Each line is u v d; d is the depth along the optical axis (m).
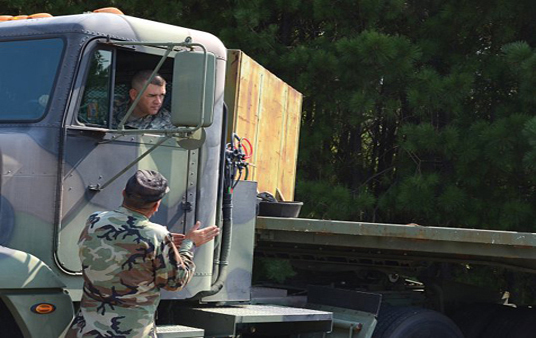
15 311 4.16
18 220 4.44
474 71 11.12
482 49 12.02
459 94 10.58
